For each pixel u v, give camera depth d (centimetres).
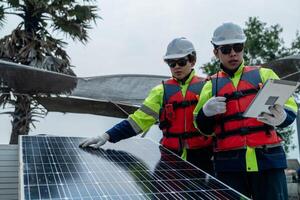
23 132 1070
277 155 323
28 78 614
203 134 349
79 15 1306
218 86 343
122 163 310
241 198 250
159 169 301
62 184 246
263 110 294
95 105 742
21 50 1206
